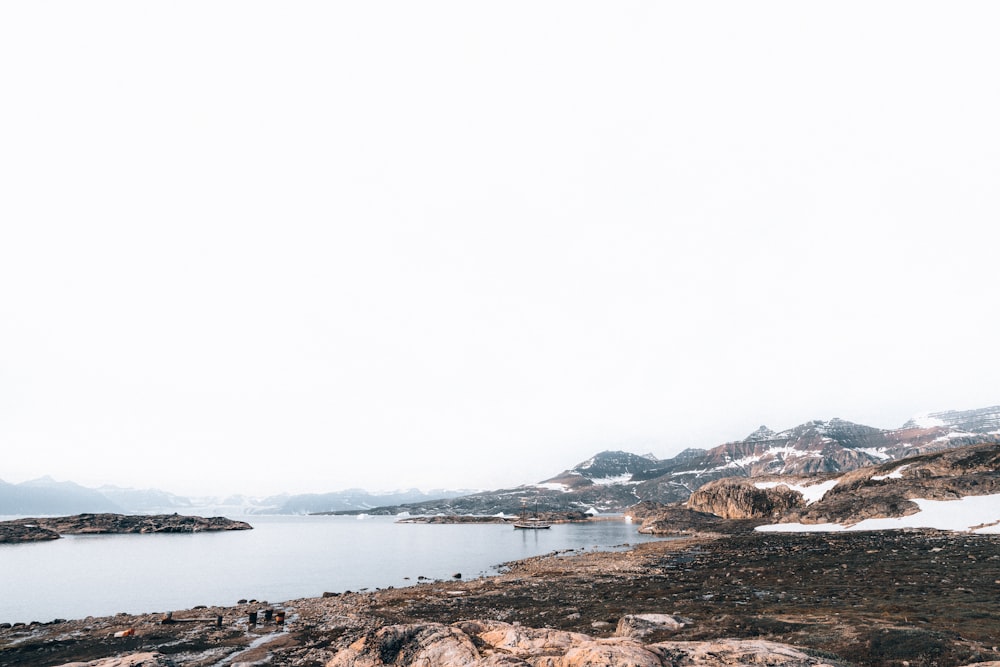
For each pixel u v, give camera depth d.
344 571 101.56
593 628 39.41
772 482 198.25
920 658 25.05
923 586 45.47
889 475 141.25
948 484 116.69
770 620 35.25
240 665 34.84
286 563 118.62
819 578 54.00
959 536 76.88
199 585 85.00
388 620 49.03
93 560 130.50
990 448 134.12
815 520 127.06
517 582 70.56
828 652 25.11
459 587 69.38
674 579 62.88
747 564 70.19
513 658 22.94
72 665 28.67
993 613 33.88
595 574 74.19
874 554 67.44
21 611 64.75
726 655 22.53
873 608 37.72
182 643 42.06
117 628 49.00
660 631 33.59
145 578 94.75
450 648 25.03
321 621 50.41
